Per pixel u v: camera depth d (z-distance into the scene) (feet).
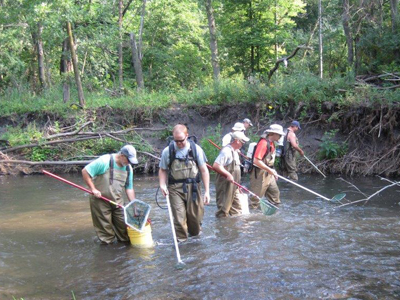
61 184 43.42
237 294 16.69
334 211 28.84
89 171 22.13
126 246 22.67
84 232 25.55
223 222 26.30
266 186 29.68
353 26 58.23
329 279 17.80
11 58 77.92
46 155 54.39
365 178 42.52
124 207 21.83
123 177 22.91
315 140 49.90
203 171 23.00
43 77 79.00
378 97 45.83
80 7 58.70
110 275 18.81
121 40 64.59
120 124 58.23
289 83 53.42
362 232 23.85
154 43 98.53
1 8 62.64
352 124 47.34
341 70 65.41
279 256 20.42
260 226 25.32
